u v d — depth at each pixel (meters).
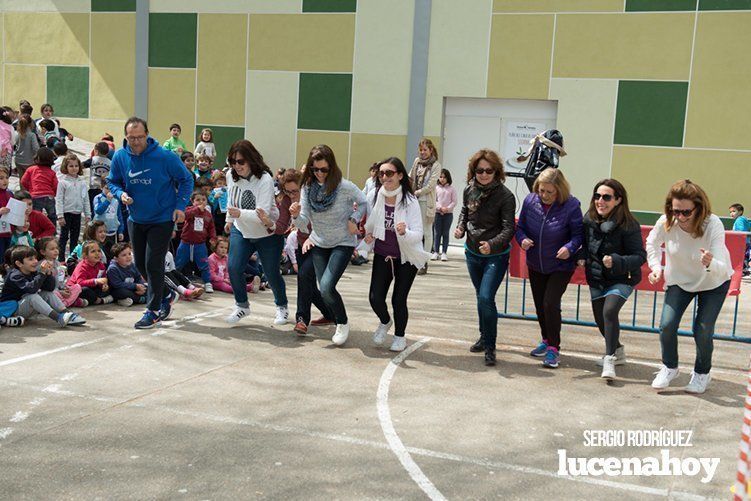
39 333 7.25
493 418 5.40
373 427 5.12
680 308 6.10
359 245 7.16
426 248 12.47
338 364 6.60
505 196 6.61
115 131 16.94
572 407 5.71
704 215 5.80
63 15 17.00
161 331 7.50
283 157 16.02
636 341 7.95
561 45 14.23
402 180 6.74
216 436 4.84
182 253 9.81
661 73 13.74
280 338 7.42
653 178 13.98
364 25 15.26
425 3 14.84
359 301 9.57
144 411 5.25
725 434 5.25
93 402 5.39
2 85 17.47
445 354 7.11
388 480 4.29
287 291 10.09
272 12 15.77
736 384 6.48
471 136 15.08
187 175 7.42
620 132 14.05
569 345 7.63
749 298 10.96
